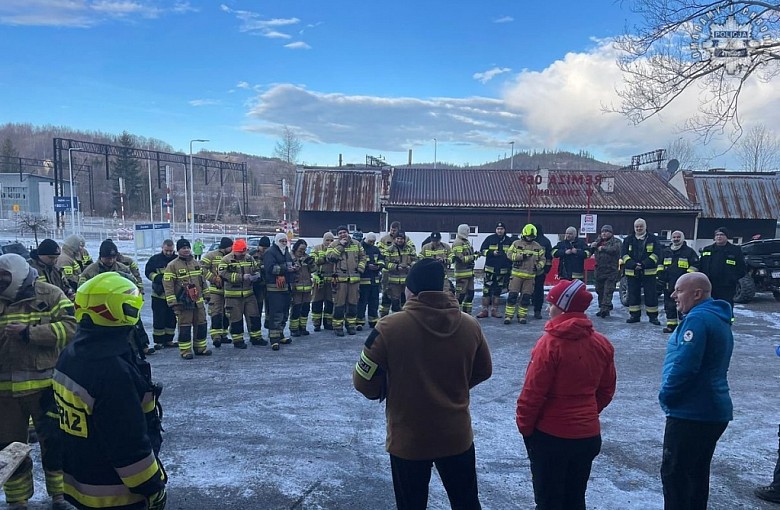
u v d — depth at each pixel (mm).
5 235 42438
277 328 8578
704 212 25438
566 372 2967
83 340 2342
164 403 6051
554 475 3035
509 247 10766
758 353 8523
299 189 27922
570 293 3041
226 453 4758
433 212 26266
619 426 5539
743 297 12883
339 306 9625
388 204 26156
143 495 2344
